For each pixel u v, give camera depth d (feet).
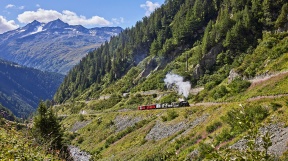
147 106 314.96
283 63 219.82
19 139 48.29
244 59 291.79
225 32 376.89
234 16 395.14
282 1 353.92
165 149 172.76
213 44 368.07
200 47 389.80
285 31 306.35
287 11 319.68
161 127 229.25
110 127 317.22
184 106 274.16
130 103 400.06
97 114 415.85
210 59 360.48
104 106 462.60
